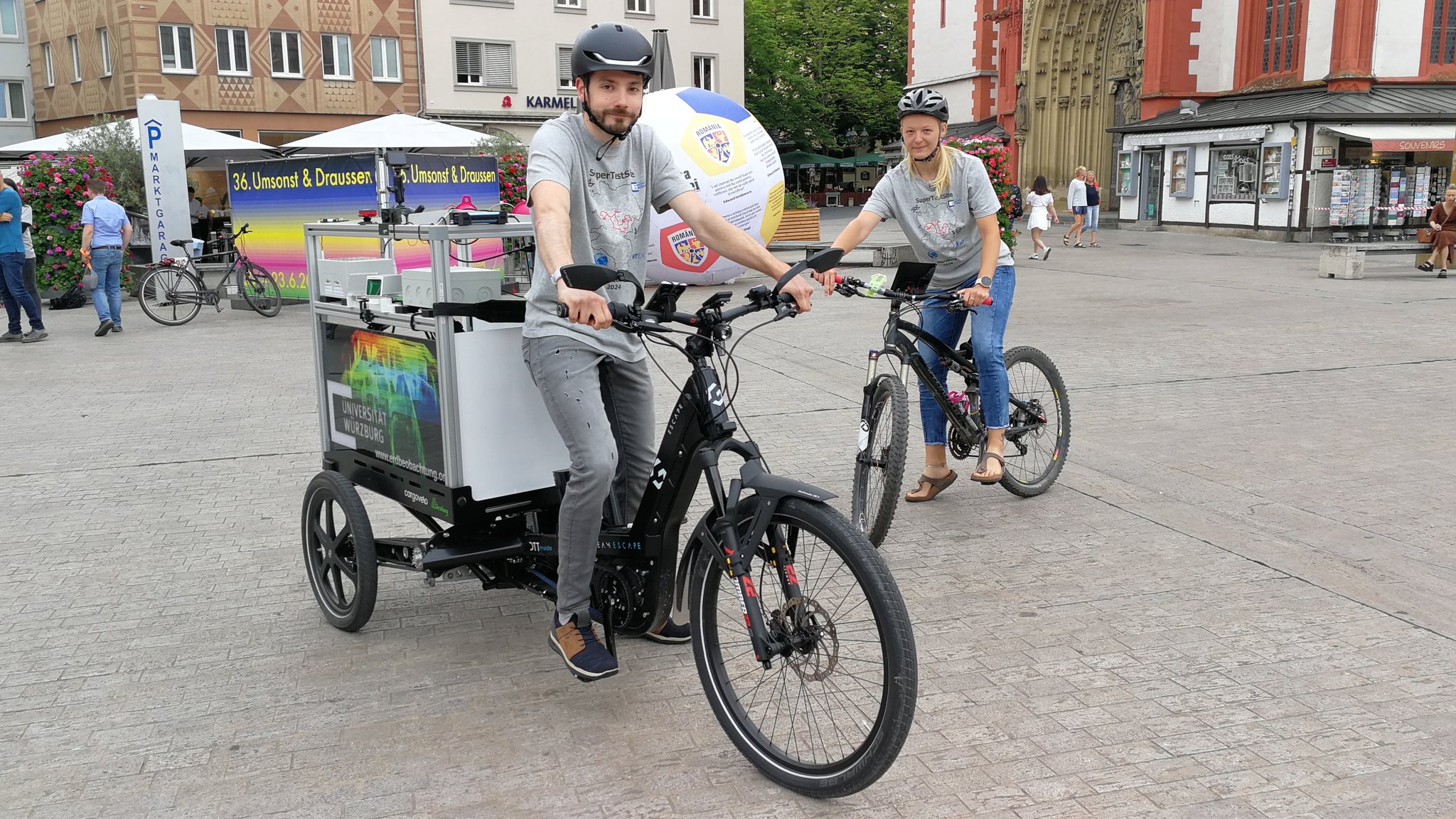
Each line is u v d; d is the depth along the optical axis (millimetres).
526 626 4004
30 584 4496
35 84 37906
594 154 3137
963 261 5027
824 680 2818
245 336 12055
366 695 3461
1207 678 3447
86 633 3988
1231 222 27469
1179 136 28844
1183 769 2914
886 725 2576
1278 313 11992
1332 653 3602
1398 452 6102
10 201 11617
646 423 3424
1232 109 28562
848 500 5406
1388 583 4211
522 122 37875
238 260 14000
